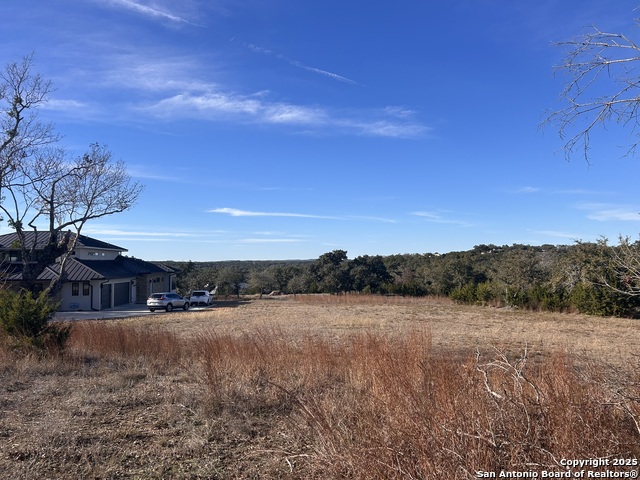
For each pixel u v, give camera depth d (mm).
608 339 17125
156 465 4684
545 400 3438
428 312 33625
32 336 11078
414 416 3580
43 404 7027
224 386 7289
